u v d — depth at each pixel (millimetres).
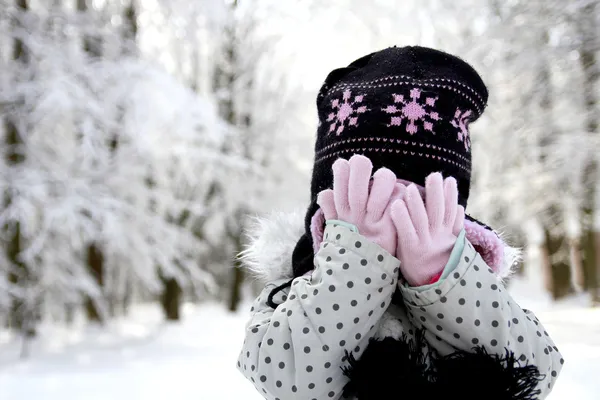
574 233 11211
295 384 906
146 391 5023
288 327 941
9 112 7707
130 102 7914
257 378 952
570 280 11688
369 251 896
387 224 906
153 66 8453
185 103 8289
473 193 9914
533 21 7898
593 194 8977
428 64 1068
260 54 12883
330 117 1099
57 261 8203
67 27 8305
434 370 906
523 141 8883
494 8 8438
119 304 12609
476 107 1080
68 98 7215
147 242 9000
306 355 896
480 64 8062
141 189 9242
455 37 9164
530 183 9031
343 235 912
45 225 7441
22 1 8242
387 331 956
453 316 874
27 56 7902
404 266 909
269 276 1244
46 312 8727
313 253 1114
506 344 889
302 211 1317
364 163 923
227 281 15828
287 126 13422
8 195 7555
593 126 8375
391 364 846
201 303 16484
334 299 893
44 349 7855
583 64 8094
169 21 9195
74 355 7559
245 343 1026
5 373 6301
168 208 10180
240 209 12859
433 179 903
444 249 896
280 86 13391
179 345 8469
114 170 8188
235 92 12789
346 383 915
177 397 4738
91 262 9594
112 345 8320
